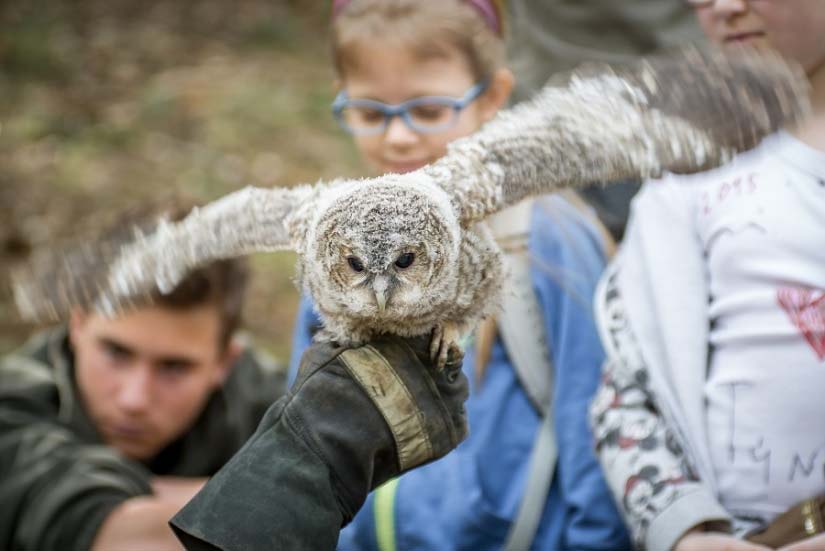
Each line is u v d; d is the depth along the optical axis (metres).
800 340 5.84
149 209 7.54
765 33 6.14
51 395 8.89
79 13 29.67
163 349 8.59
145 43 28.45
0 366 9.19
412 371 5.23
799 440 5.82
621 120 5.81
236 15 31.30
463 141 6.11
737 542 5.59
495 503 6.84
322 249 5.77
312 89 26.59
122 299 6.46
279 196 6.37
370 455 5.04
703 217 6.52
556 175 5.80
